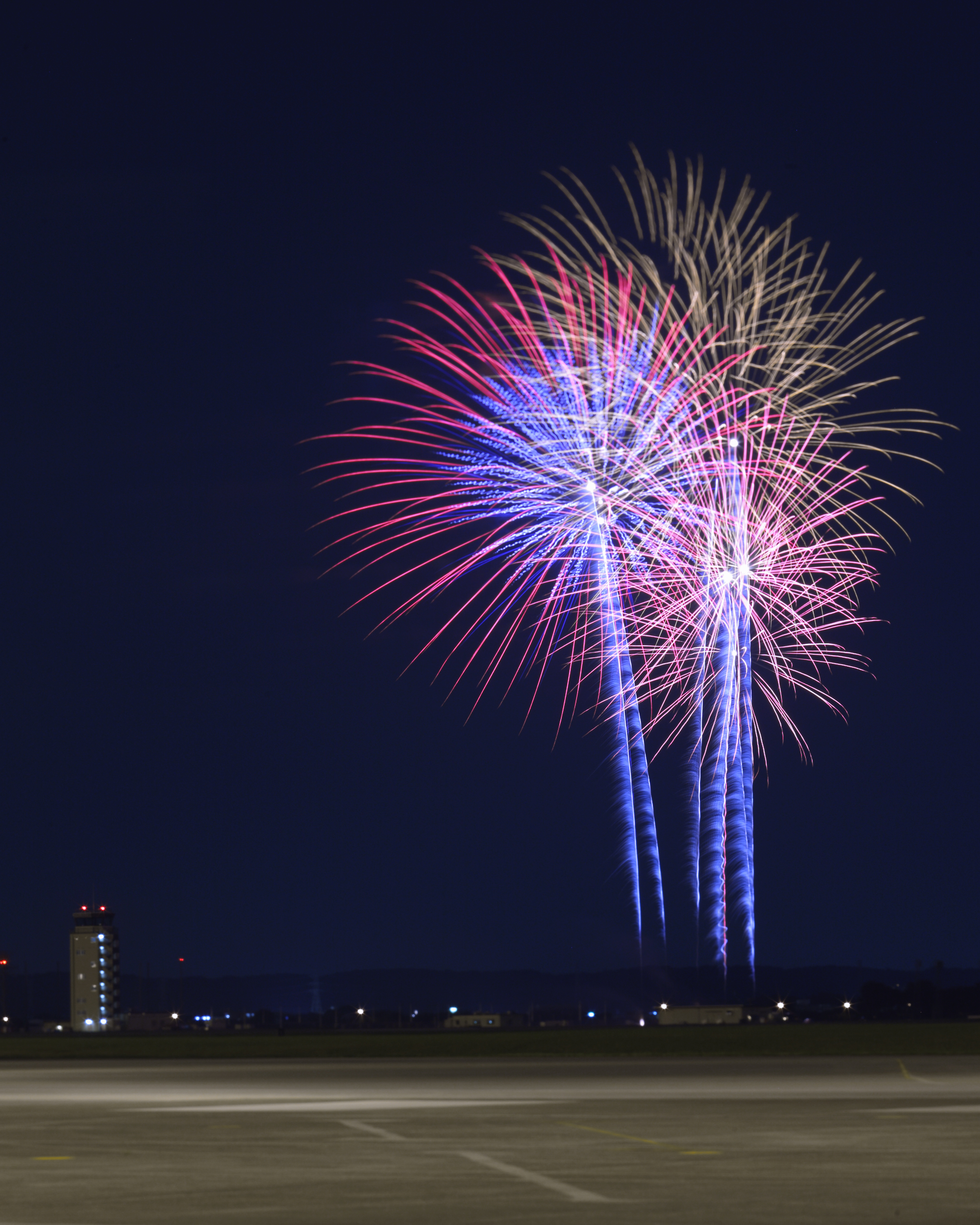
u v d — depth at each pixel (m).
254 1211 19.34
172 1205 19.95
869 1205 19.34
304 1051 102.19
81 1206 19.98
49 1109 41.78
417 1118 35.97
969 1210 18.80
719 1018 177.62
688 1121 33.72
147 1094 49.78
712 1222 17.88
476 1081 56.19
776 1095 44.31
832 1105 39.12
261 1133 32.03
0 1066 88.00
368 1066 75.56
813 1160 24.80
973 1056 85.44
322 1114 37.81
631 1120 34.22
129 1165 25.38
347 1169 24.19
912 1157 25.31
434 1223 18.02
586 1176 22.80
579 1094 45.62
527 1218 18.39
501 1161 25.22
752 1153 26.16
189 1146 28.97
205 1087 54.38
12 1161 26.14
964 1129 30.98
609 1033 122.88
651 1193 20.62
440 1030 170.62
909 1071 62.28
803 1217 18.25
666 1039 107.50
